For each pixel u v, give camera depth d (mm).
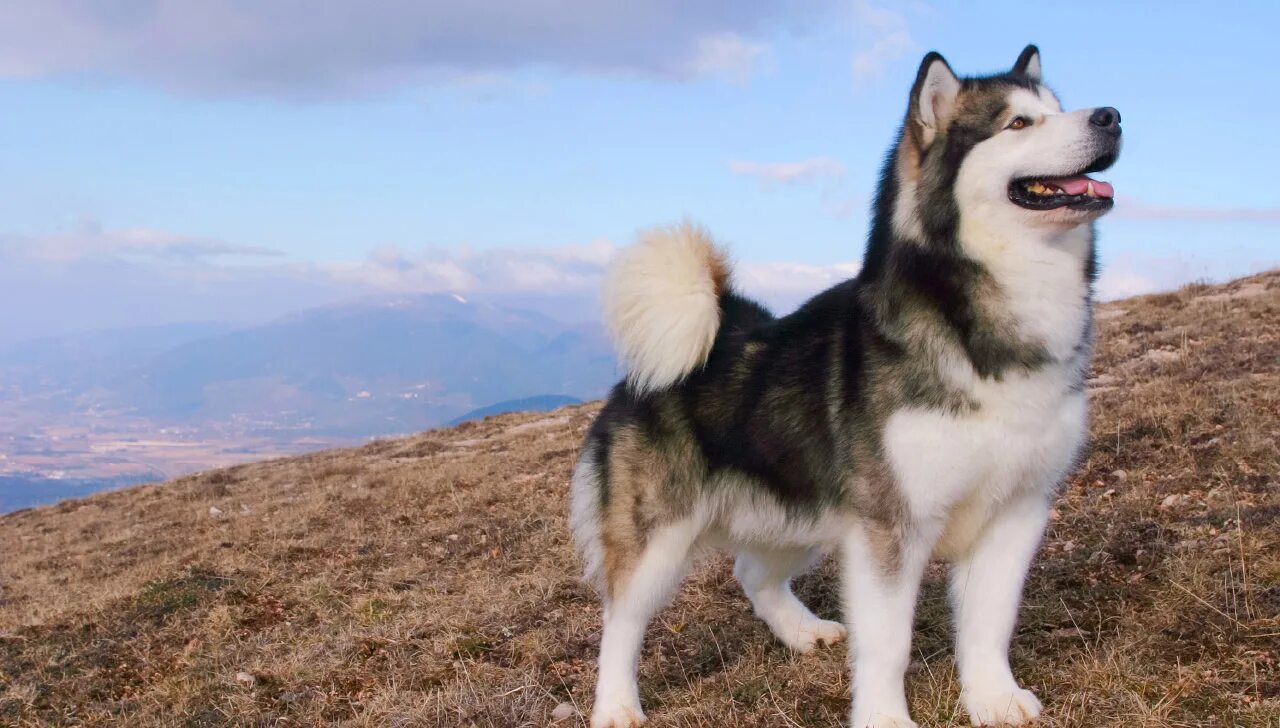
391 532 3934
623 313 2236
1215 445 2920
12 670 2854
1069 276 1905
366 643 2750
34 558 5008
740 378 2180
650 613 2270
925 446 1917
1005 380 1888
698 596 2783
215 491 6562
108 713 2553
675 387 2234
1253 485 2643
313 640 2818
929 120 1996
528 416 8117
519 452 5512
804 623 2480
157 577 3514
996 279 1893
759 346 2195
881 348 1979
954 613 2096
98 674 2785
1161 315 5656
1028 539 2008
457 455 6258
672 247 2219
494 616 2830
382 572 3346
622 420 2299
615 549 2271
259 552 3766
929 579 2637
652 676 2432
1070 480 2971
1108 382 4086
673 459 2227
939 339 1913
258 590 3271
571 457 5035
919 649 2297
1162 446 3018
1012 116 1926
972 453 1908
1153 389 3580
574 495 2432
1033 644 2191
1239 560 2227
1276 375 3445
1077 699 1935
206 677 2666
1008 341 1881
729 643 2531
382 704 2410
